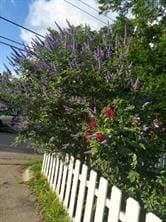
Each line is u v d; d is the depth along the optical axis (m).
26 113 4.75
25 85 4.91
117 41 4.57
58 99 4.29
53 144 4.66
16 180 5.94
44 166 6.25
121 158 3.51
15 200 4.68
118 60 4.29
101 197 3.16
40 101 4.59
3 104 5.03
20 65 5.03
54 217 3.99
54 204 4.36
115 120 3.46
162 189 3.40
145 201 3.26
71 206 4.00
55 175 5.09
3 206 4.40
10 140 12.29
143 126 3.63
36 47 4.95
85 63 4.29
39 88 4.63
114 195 2.89
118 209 2.79
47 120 4.53
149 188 3.40
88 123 3.97
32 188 5.38
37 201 4.68
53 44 4.73
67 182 4.36
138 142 3.43
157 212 3.21
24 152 9.66
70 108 4.18
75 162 4.18
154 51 4.93
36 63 4.88
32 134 4.75
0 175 6.27
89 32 5.06
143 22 5.41
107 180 3.33
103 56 4.49
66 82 4.24
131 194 3.34
